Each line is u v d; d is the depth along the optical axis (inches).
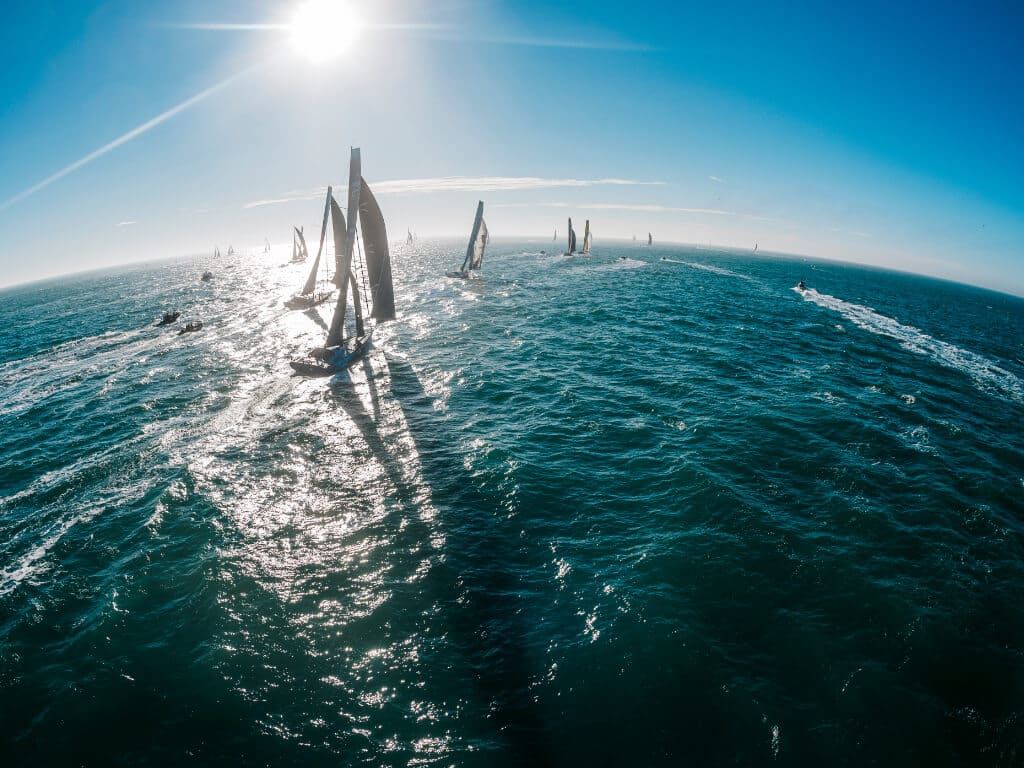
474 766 397.4
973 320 3408.0
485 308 2420.0
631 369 1402.6
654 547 646.5
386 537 691.4
